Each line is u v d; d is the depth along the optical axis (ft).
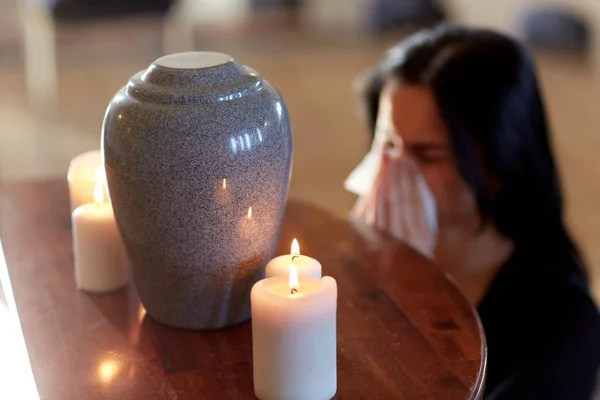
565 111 12.25
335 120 12.00
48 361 2.54
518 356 3.32
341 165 10.41
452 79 3.65
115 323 2.76
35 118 11.70
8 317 2.86
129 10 11.64
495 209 3.79
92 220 2.86
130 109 2.44
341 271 3.14
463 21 16.19
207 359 2.54
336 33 16.49
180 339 2.66
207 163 2.41
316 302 2.21
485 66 3.66
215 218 2.49
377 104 4.29
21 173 9.80
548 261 3.68
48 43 12.67
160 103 2.43
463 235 3.95
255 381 2.32
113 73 13.62
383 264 3.20
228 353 2.58
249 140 2.44
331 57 15.23
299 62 14.92
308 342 2.22
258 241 2.60
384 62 4.20
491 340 3.43
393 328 2.70
